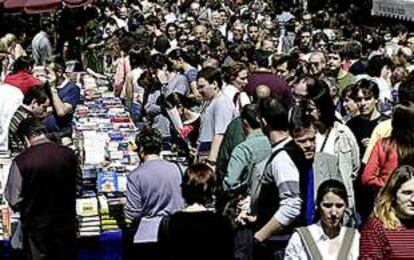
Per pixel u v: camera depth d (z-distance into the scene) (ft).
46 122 43.62
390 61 46.47
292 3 111.86
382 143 29.89
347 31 72.59
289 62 48.80
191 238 27.40
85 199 33.94
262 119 29.86
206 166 28.71
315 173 28.96
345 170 30.89
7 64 58.65
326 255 25.36
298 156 28.76
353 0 97.25
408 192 23.79
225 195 29.96
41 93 39.47
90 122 46.98
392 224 23.91
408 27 84.07
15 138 39.47
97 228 33.30
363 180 30.14
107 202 33.78
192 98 44.62
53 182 31.86
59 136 41.93
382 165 29.73
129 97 54.65
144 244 31.14
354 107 34.45
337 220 25.27
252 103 33.63
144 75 51.78
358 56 50.11
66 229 32.32
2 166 36.29
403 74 44.47
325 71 45.06
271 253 29.01
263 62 46.93
